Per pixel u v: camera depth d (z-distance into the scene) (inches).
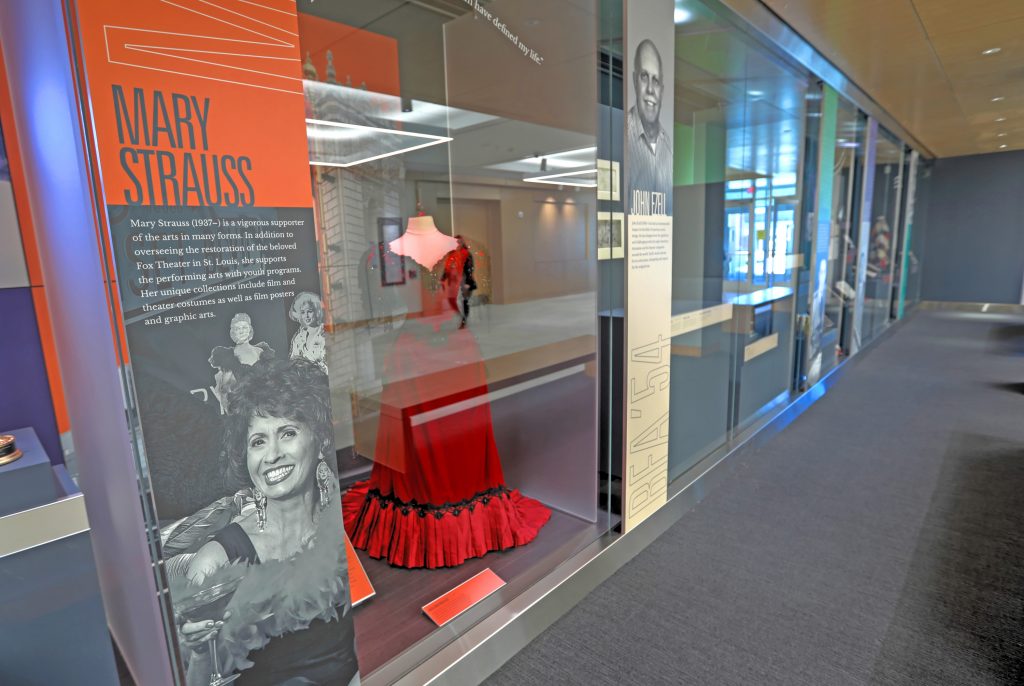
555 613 87.1
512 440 113.2
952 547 105.5
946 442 161.5
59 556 54.5
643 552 106.6
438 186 94.0
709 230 135.9
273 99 48.6
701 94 128.0
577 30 92.3
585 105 93.3
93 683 58.1
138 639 56.5
